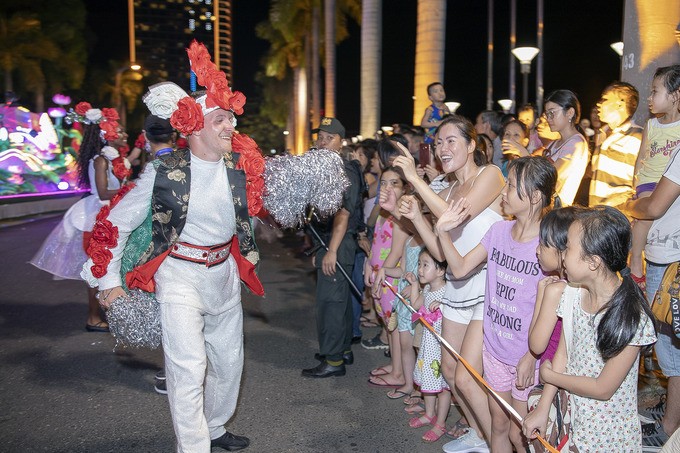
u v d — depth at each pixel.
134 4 121.88
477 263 3.68
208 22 123.31
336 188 4.23
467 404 4.13
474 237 3.84
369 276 5.67
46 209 22.91
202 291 3.76
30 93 36.38
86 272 3.85
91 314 6.95
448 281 4.00
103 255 3.71
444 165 3.99
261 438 4.44
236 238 3.94
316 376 5.64
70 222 6.88
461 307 3.90
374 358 6.24
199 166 3.71
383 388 5.39
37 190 26.98
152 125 5.46
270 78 50.88
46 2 37.44
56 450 4.25
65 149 29.67
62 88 39.06
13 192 25.61
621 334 2.66
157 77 53.84
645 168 4.22
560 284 3.03
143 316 3.87
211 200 3.70
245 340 6.79
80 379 5.53
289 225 4.30
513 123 6.11
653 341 2.69
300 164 4.11
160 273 3.74
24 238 15.06
